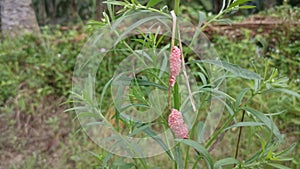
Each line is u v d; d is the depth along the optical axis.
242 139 2.98
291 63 3.70
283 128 3.16
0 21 5.08
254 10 5.77
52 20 6.96
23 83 4.00
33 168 3.20
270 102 3.20
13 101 3.86
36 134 3.57
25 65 4.19
